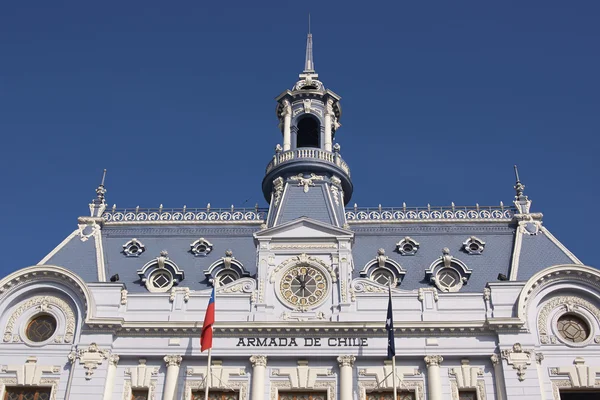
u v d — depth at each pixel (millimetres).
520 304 42875
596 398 41781
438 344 42531
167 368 42469
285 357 42469
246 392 41906
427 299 43844
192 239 50219
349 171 54469
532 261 46875
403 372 42188
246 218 51469
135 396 42375
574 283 43625
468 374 42031
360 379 42094
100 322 43000
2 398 42000
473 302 43656
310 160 52344
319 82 58188
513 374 41406
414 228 50156
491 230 49812
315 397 41906
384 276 46719
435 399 41125
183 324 43125
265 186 53562
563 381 41500
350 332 42719
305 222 46094
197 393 42281
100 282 44688
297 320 43125
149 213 51750
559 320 43344
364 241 49312
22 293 44469
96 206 51781
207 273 46812
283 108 57031
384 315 43375
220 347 42719
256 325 42812
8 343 43250
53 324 44125
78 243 49125
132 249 49531
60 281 44531
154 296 44500
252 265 47938
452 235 49625
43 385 42188
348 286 44281
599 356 41969
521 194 51312
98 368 42188
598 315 43000
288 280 44719
